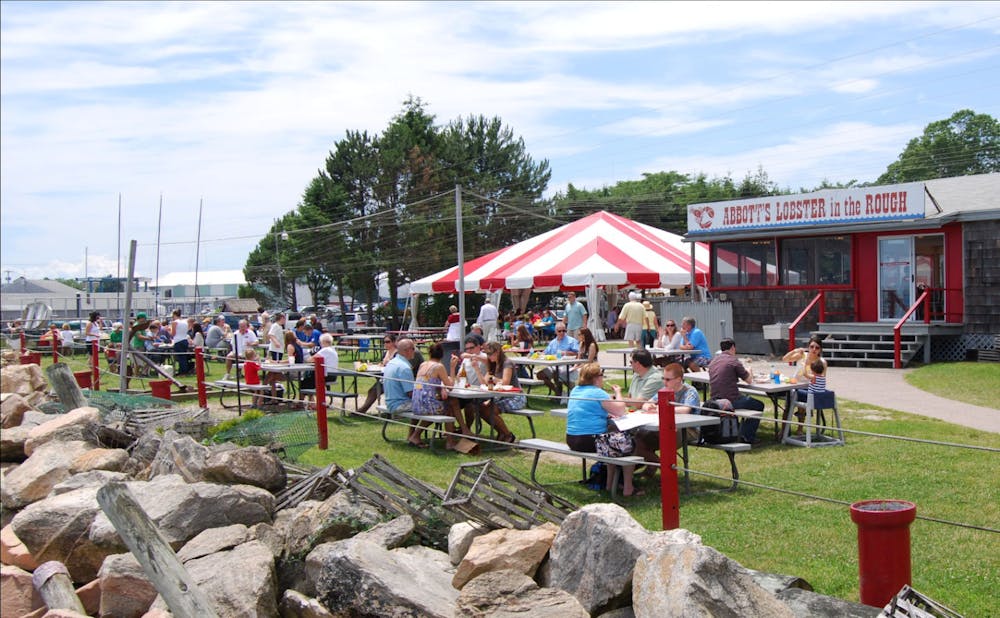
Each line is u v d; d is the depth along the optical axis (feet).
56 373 39.22
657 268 72.79
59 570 21.39
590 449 26.50
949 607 16.14
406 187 153.58
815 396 32.83
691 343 50.19
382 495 20.88
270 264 159.84
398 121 161.48
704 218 74.28
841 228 67.05
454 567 18.57
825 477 27.09
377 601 16.34
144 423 34.19
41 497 28.55
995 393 44.75
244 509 21.52
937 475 26.73
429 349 36.17
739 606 13.28
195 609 14.64
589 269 70.79
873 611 13.74
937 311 64.69
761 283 73.56
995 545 19.85
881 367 61.00
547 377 50.19
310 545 19.57
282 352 55.88
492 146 169.27
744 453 31.76
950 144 199.21
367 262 147.64
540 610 15.14
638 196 198.18
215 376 68.69
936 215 64.49
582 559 15.99
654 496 25.57
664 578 13.92
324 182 155.33
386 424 36.19
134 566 19.47
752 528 21.62
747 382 33.65
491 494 19.92
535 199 170.19
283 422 30.55
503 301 149.28
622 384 51.83
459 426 34.40
